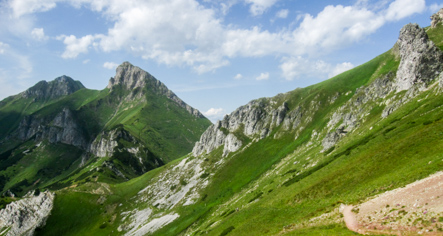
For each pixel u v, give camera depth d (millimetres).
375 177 69250
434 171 50719
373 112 137250
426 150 64938
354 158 90062
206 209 175000
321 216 63531
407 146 72875
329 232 51000
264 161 199875
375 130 107625
